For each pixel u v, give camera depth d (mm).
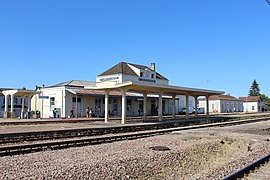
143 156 12250
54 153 13211
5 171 9586
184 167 12117
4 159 11797
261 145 16219
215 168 10375
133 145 15844
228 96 93062
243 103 97875
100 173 9570
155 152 13352
